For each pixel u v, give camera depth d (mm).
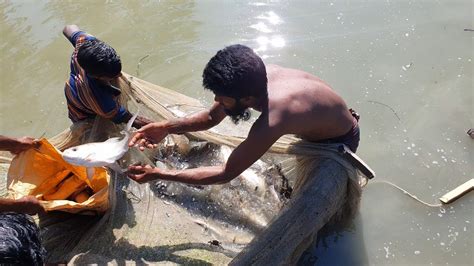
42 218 1959
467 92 2584
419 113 2500
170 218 1989
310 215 1784
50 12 3285
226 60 1528
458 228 2035
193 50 2949
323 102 1749
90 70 1853
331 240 2020
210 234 1947
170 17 3203
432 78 2684
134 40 3037
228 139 2102
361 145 2375
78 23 3174
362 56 2848
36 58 2947
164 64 2865
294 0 3295
